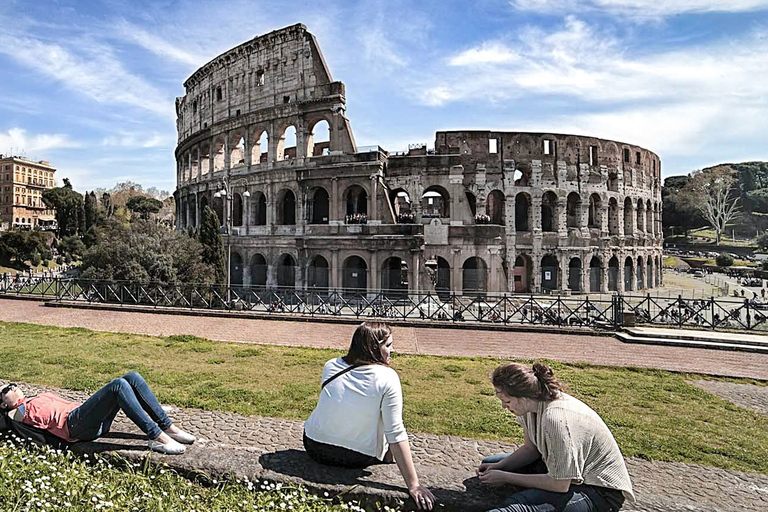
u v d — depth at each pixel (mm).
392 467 6949
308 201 57125
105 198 172125
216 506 6254
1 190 182625
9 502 6043
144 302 36500
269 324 29703
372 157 53750
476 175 61281
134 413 7406
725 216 142875
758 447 10922
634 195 72438
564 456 5340
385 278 52938
